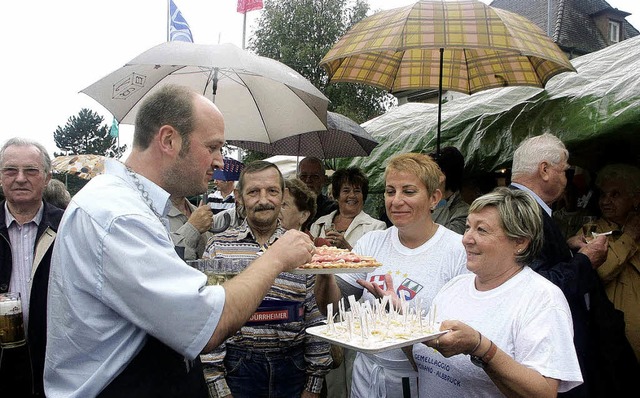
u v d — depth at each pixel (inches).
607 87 129.6
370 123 230.7
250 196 102.2
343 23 636.7
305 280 101.4
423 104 234.8
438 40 107.6
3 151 102.5
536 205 72.4
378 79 168.2
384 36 114.3
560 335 65.6
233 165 211.5
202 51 107.5
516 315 69.2
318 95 121.8
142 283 51.8
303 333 101.6
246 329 96.7
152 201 59.6
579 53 727.1
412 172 90.7
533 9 823.1
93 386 54.3
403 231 93.3
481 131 160.6
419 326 72.8
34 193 103.3
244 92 137.9
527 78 148.4
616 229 127.2
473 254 73.2
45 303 98.6
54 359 56.3
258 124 139.1
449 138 172.4
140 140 61.0
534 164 102.3
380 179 194.1
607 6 813.9
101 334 54.5
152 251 53.3
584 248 102.4
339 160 240.1
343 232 163.0
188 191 63.2
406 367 89.3
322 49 599.2
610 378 101.3
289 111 136.1
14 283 102.9
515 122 150.5
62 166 383.6
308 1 631.8
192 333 53.1
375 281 94.8
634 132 119.1
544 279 72.0
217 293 55.2
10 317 91.7
